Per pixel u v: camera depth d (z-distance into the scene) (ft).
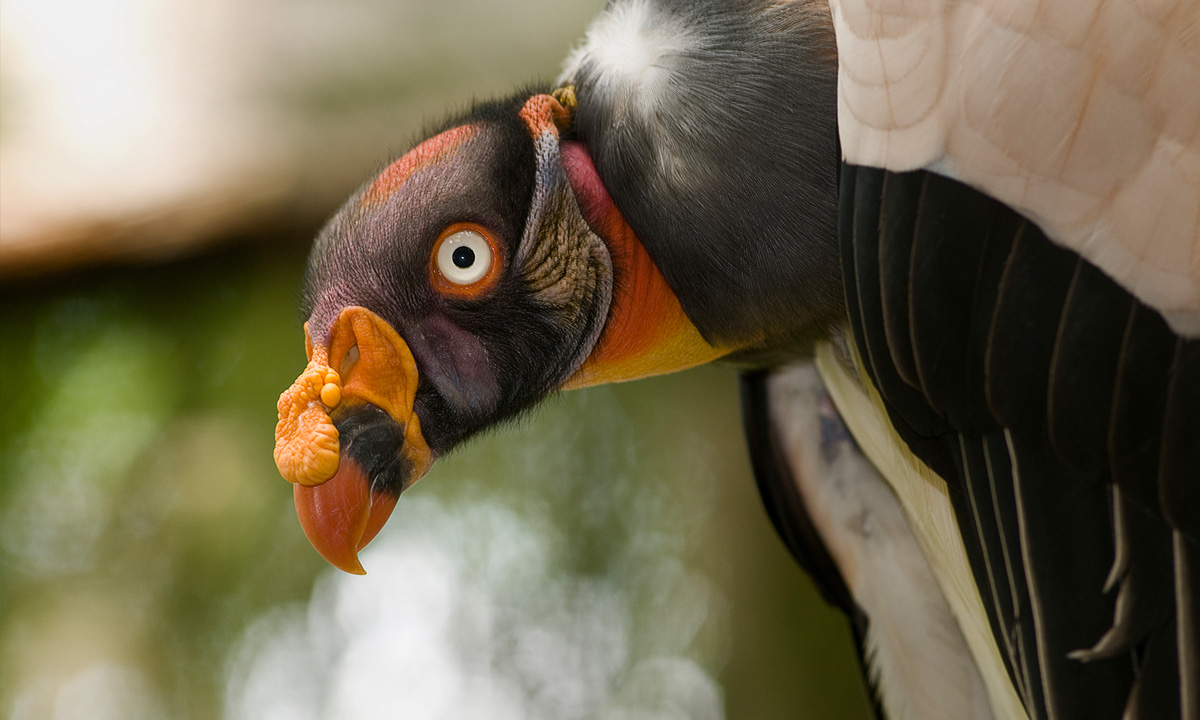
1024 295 10.05
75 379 30.27
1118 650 9.99
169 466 30.37
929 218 10.44
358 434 13.12
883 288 10.87
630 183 12.82
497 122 13.73
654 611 32.89
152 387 30.45
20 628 30.19
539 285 13.47
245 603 31.04
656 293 13.55
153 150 28.71
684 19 12.66
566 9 30.91
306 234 29.04
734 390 31.86
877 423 14.75
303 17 31.19
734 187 12.02
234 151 28.63
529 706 33.81
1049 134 9.66
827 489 16.81
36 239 27.53
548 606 33.81
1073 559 10.26
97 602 30.45
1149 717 9.85
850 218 11.14
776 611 31.32
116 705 30.45
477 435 14.08
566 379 13.93
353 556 12.85
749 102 11.97
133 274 28.94
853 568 16.97
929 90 10.32
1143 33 9.27
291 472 12.78
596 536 32.83
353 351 13.41
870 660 17.37
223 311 30.01
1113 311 9.68
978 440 11.00
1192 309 9.37
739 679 31.17
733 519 32.09
